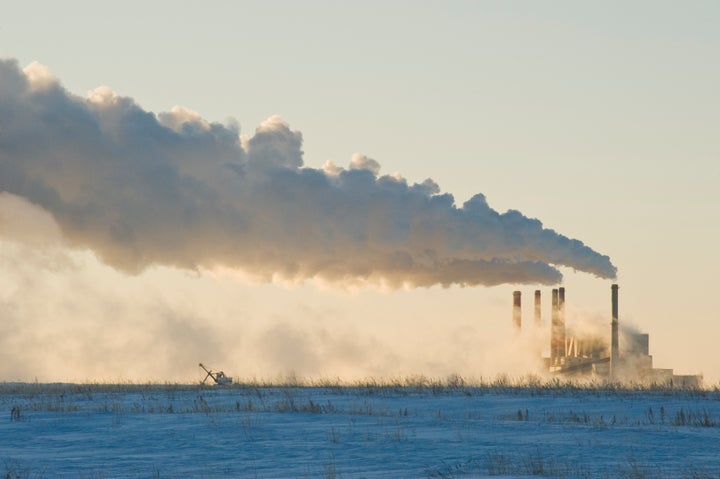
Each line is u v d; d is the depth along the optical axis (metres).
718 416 101.56
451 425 92.88
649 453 73.88
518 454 74.38
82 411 111.00
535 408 112.31
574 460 70.94
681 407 111.00
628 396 123.81
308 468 69.81
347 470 68.81
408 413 107.56
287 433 88.88
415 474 66.56
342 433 87.81
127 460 75.75
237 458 75.56
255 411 108.44
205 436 88.38
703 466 67.25
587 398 121.88
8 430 96.00
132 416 105.56
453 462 71.25
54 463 74.56
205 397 132.25
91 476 67.69
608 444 78.88
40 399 132.38
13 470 71.12
